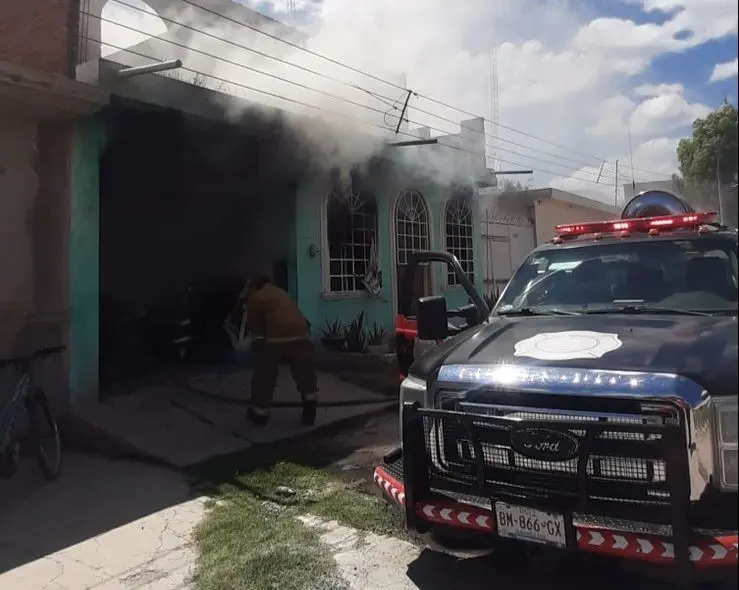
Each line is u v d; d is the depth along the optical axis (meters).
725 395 2.60
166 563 3.71
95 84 6.22
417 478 3.11
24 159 6.06
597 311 3.79
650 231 4.23
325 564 3.57
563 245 4.43
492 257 15.50
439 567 3.52
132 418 6.25
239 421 6.46
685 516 2.50
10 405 4.93
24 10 6.43
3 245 5.88
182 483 5.02
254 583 3.39
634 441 2.65
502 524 2.89
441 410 3.04
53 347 5.89
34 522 4.30
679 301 3.68
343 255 10.06
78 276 6.34
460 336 3.74
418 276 11.64
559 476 2.80
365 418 6.85
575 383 2.76
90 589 3.42
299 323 6.39
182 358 8.86
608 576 3.23
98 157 6.62
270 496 4.66
